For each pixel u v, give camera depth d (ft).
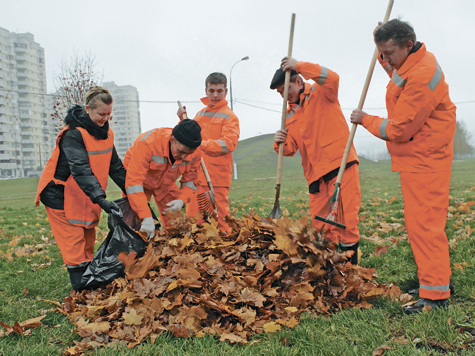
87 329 7.91
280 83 11.34
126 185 10.27
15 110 298.76
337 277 9.06
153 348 7.22
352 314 8.21
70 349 7.41
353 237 10.30
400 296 9.12
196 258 9.34
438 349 6.87
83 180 9.82
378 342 7.08
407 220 8.62
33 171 301.84
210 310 8.26
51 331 8.35
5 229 22.72
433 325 7.47
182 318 7.95
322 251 9.00
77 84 60.08
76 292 10.21
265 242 9.97
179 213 10.86
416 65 8.16
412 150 8.42
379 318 7.97
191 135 9.46
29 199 54.95
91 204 10.46
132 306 8.36
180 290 8.57
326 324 7.92
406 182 8.55
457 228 15.29
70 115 10.20
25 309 9.57
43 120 320.50
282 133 11.05
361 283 8.97
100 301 8.98
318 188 10.98
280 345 7.14
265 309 8.43
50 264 13.85
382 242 14.42
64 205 10.12
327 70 10.11
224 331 7.79
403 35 8.02
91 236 11.16
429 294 8.33
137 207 10.16
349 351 6.79
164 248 9.92
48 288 11.27
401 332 7.55
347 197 10.25
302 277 8.83
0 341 7.87
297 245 9.07
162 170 10.53
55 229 10.24
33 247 16.90
